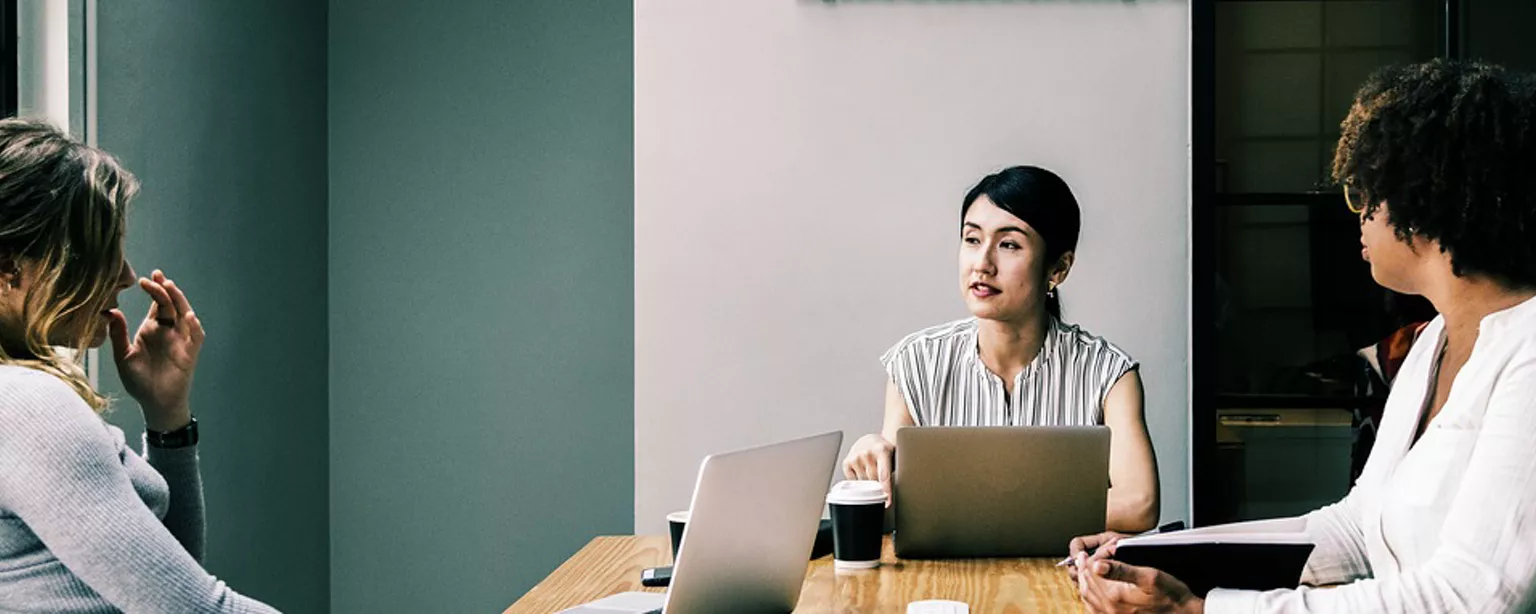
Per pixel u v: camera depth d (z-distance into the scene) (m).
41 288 1.47
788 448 1.76
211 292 3.46
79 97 2.93
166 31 3.26
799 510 1.82
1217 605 1.59
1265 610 1.54
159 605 1.38
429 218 4.13
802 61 3.38
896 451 2.28
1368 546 1.74
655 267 3.41
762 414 3.39
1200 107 3.28
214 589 1.45
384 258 4.14
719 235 3.39
